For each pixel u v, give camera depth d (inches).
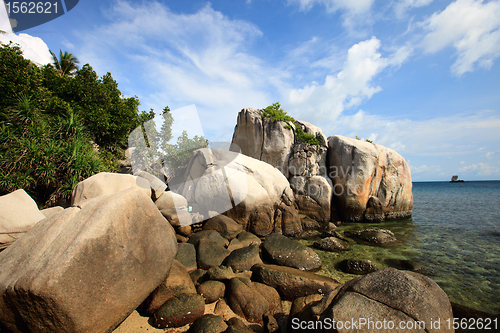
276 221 374.3
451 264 259.3
